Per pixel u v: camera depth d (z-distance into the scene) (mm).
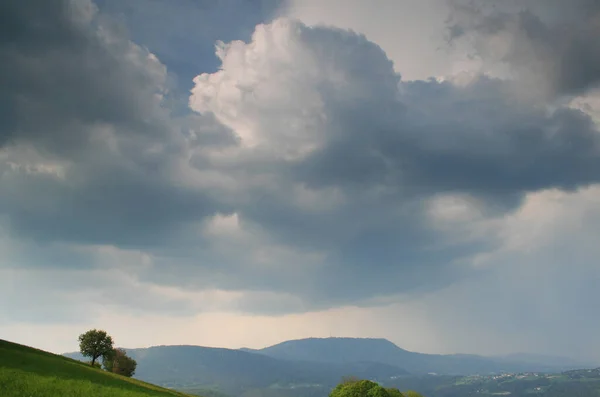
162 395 97875
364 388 147375
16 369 84688
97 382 92188
